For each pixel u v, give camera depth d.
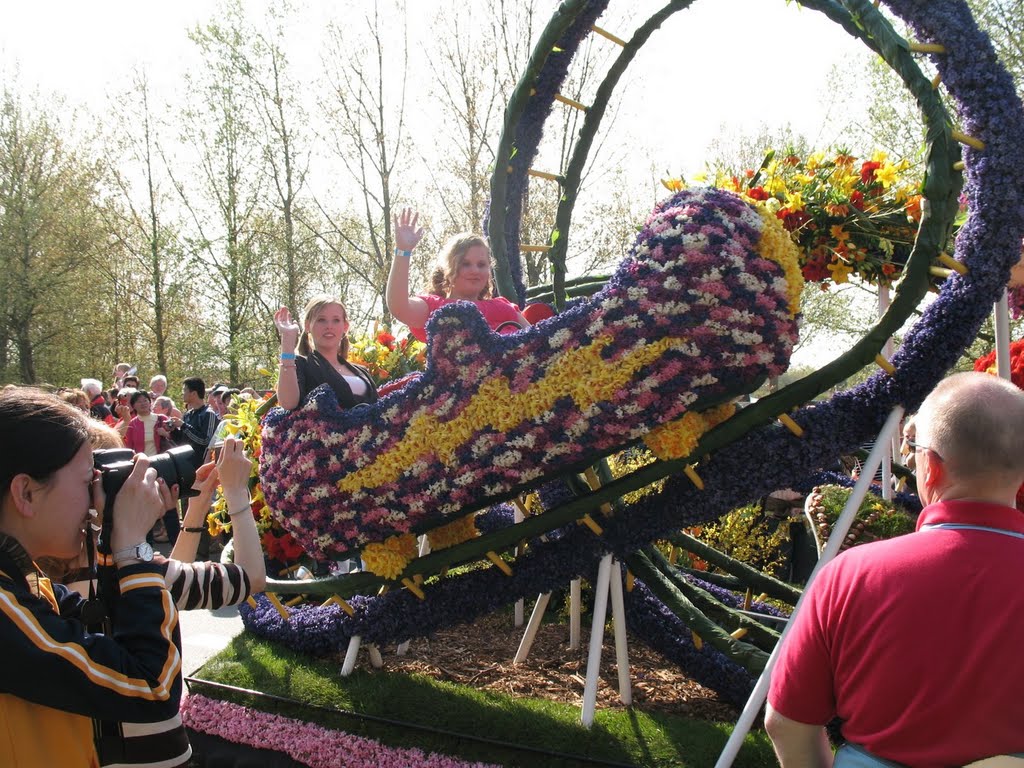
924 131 2.86
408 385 3.49
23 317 23.00
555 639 5.05
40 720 1.47
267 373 6.02
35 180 22.84
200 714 4.07
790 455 3.10
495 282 4.32
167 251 21.50
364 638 4.16
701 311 2.86
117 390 11.73
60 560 1.95
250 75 20.27
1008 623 1.49
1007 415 1.63
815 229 4.22
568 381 3.06
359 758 3.64
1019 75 11.26
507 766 3.42
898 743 1.54
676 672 4.41
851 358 2.97
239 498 2.30
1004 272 2.80
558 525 3.44
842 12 3.02
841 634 1.62
